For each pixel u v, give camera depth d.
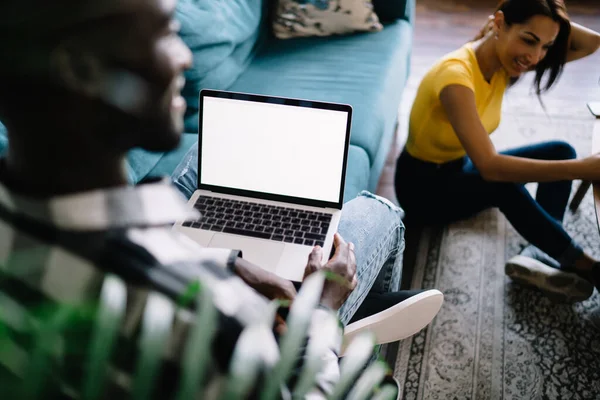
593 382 1.49
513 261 1.73
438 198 1.82
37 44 0.40
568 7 3.41
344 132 1.17
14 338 0.46
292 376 0.58
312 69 2.06
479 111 1.69
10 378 0.46
